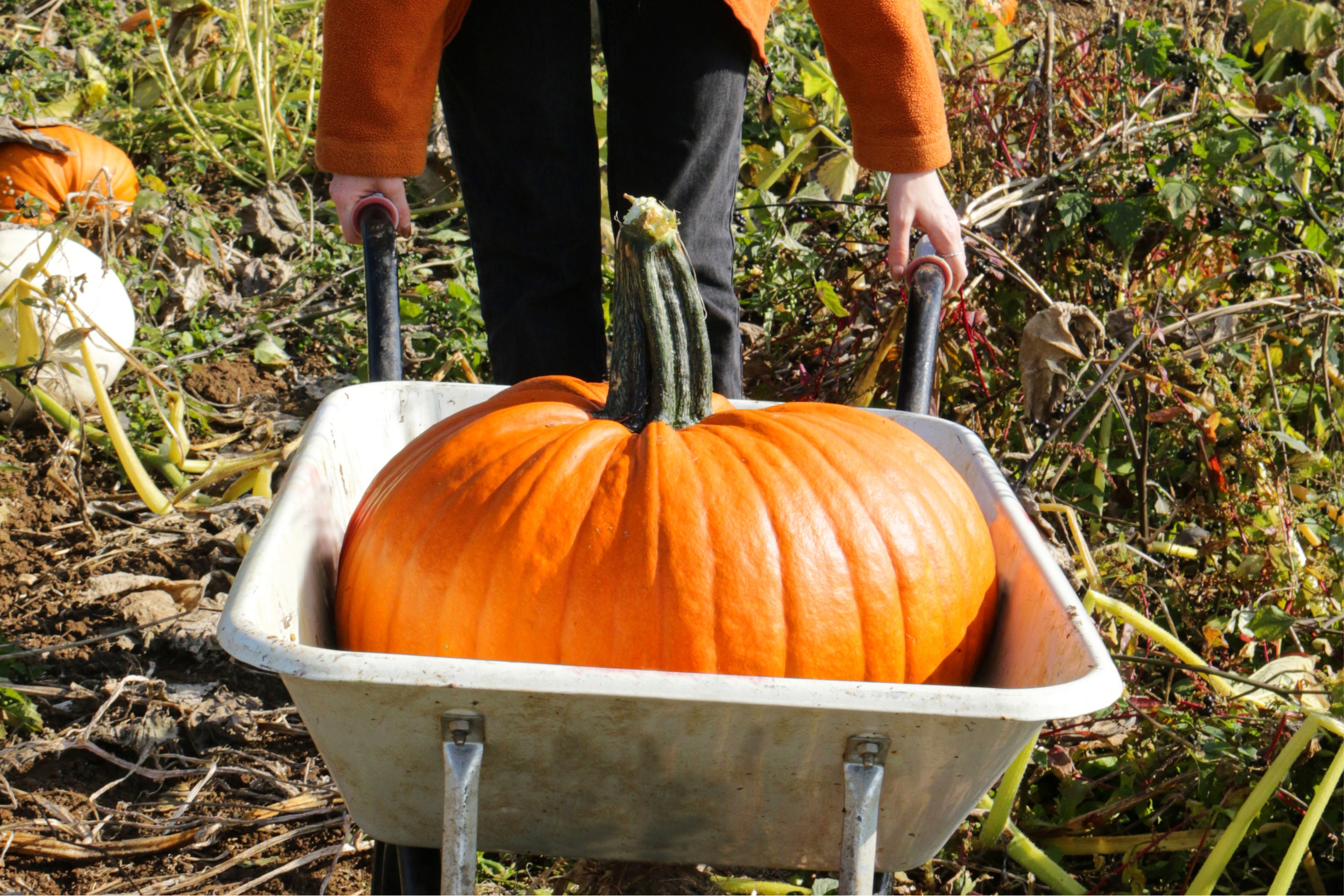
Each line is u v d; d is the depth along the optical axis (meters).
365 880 2.00
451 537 1.27
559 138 2.14
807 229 3.88
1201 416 2.82
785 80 4.63
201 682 2.42
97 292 3.43
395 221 1.93
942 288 1.96
